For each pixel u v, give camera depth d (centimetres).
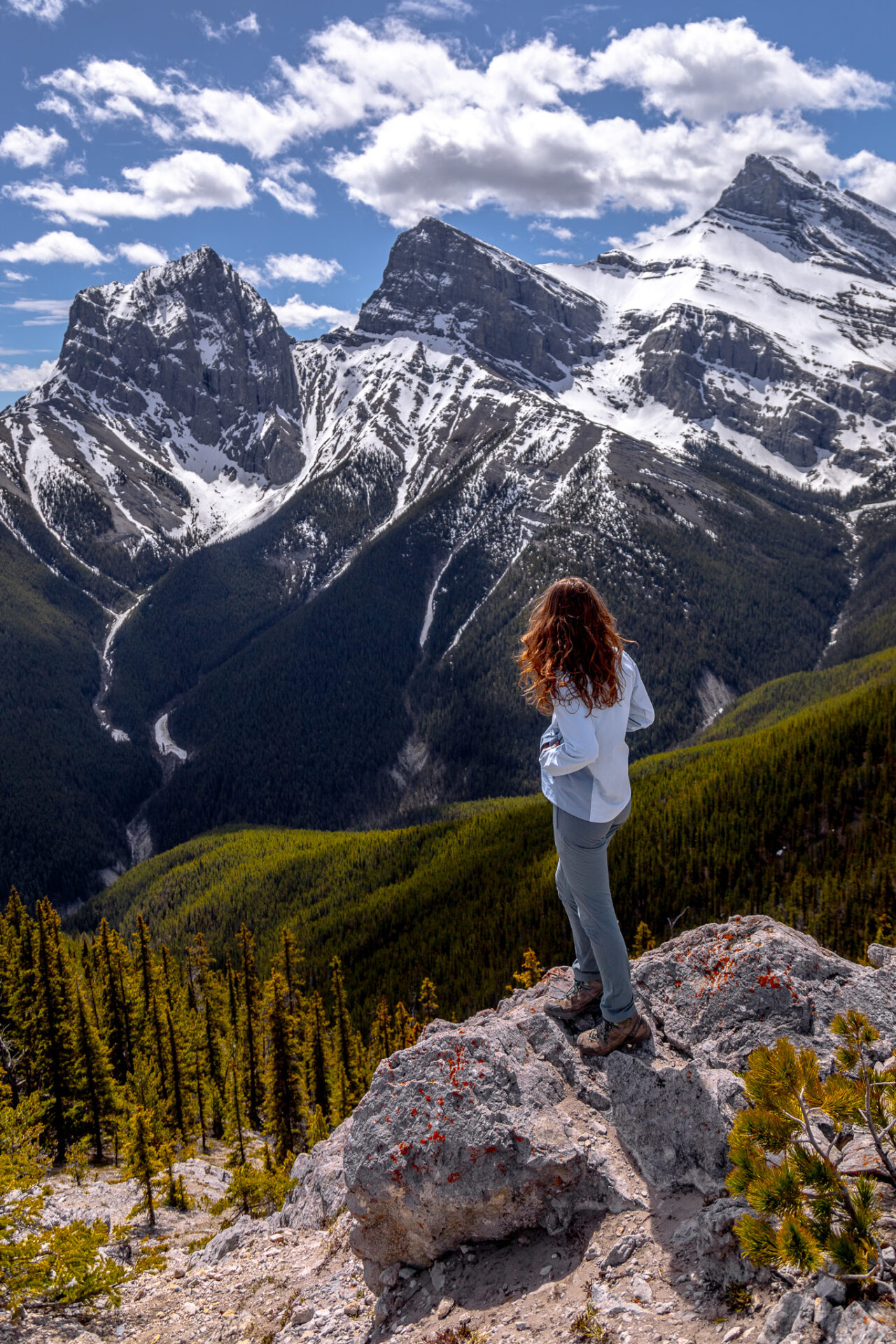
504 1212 572
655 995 750
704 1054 666
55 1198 2850
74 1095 4359
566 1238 557
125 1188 3456
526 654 571
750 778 13175
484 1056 633
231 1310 745
